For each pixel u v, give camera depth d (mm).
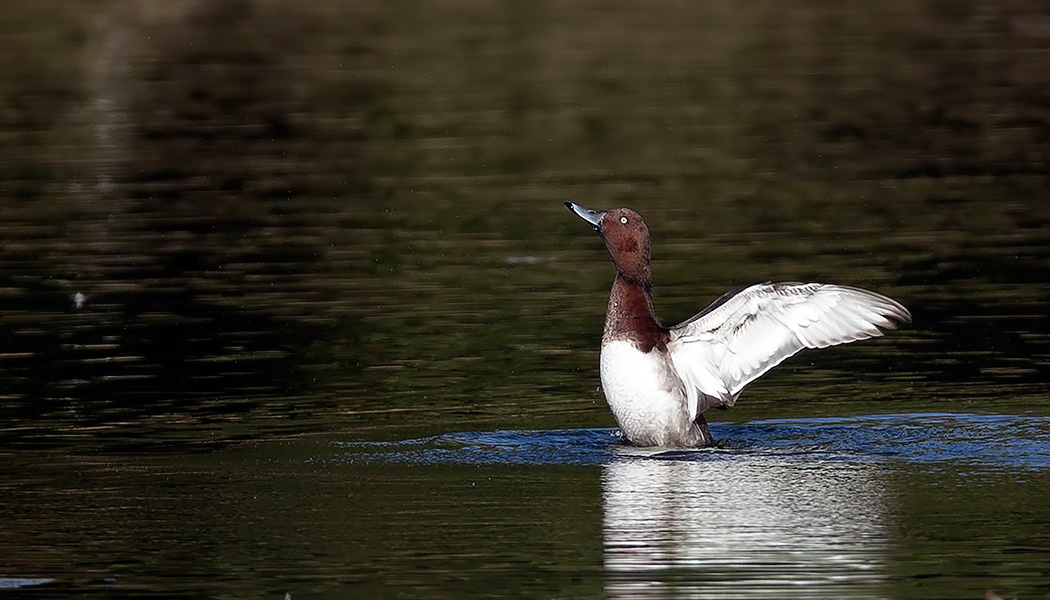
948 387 13070
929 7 37469
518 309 16062
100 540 9406
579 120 26641
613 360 11531
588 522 9594
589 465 10984
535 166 23406
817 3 38031
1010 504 9875
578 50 32875
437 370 13867
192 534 9484
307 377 13641
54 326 15547
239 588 8570
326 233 19719
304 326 15445
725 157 23844
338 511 9914
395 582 8609
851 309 11227
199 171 23516
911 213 20219
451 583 8570
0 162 24156
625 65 31375
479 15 36875
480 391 13164
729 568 8734
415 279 17391
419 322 15578
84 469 10984
